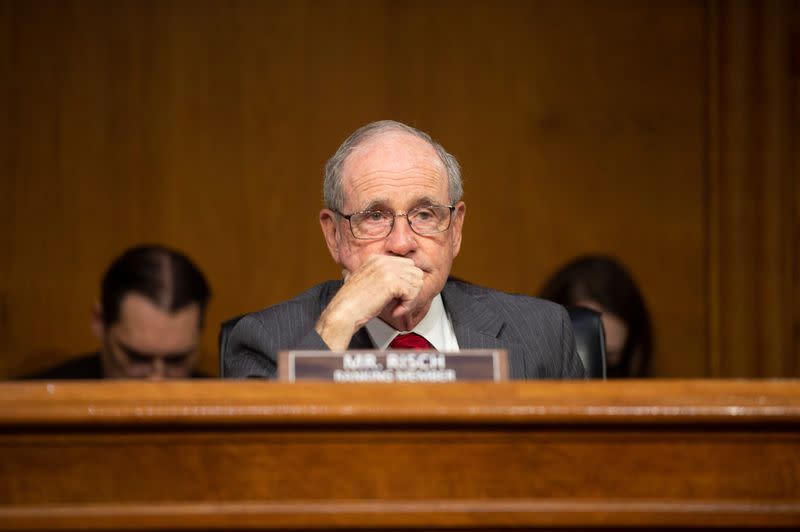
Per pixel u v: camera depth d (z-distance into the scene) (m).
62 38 11.28
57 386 3.27
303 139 11.49
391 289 4.91
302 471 3.29
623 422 3.27
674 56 11.49
